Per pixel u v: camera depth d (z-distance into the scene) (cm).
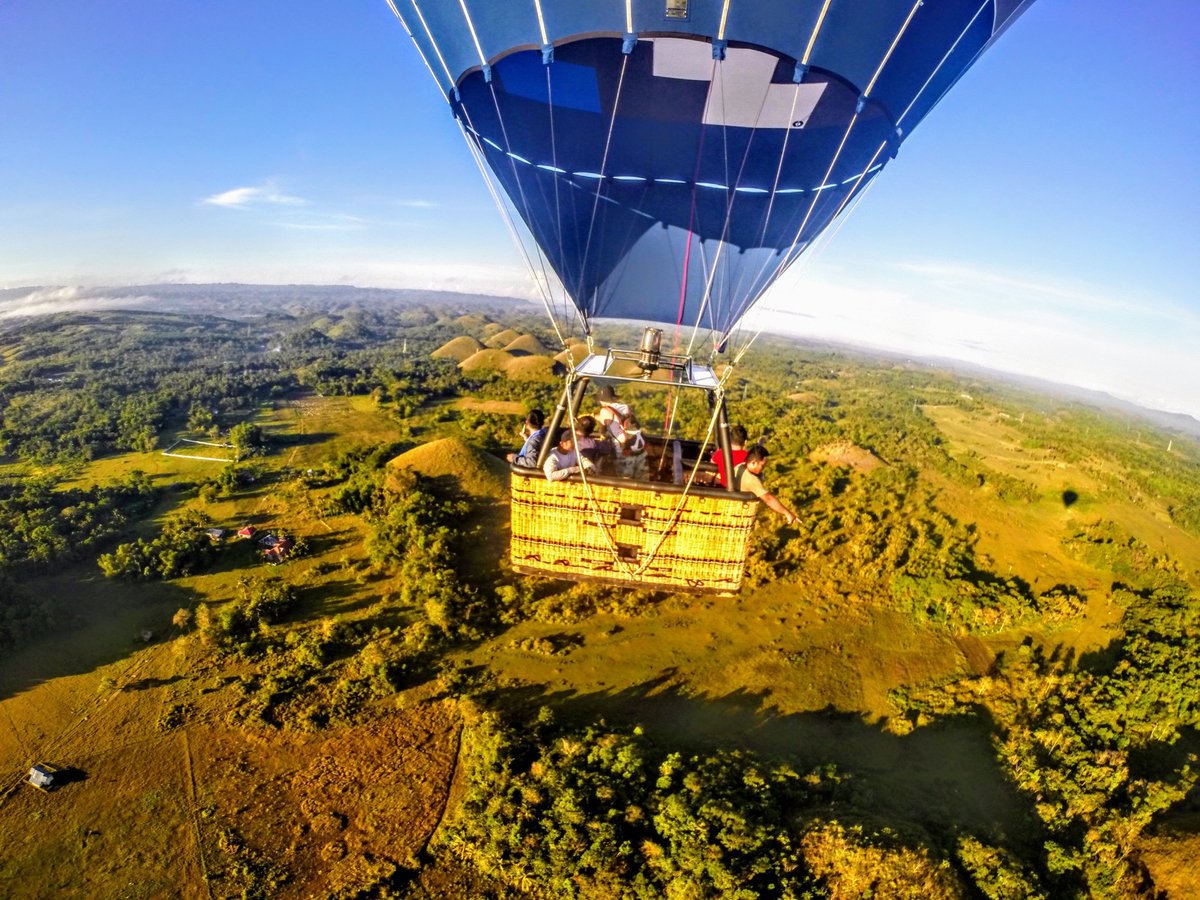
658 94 709
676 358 622
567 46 679
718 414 597
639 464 695
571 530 599
